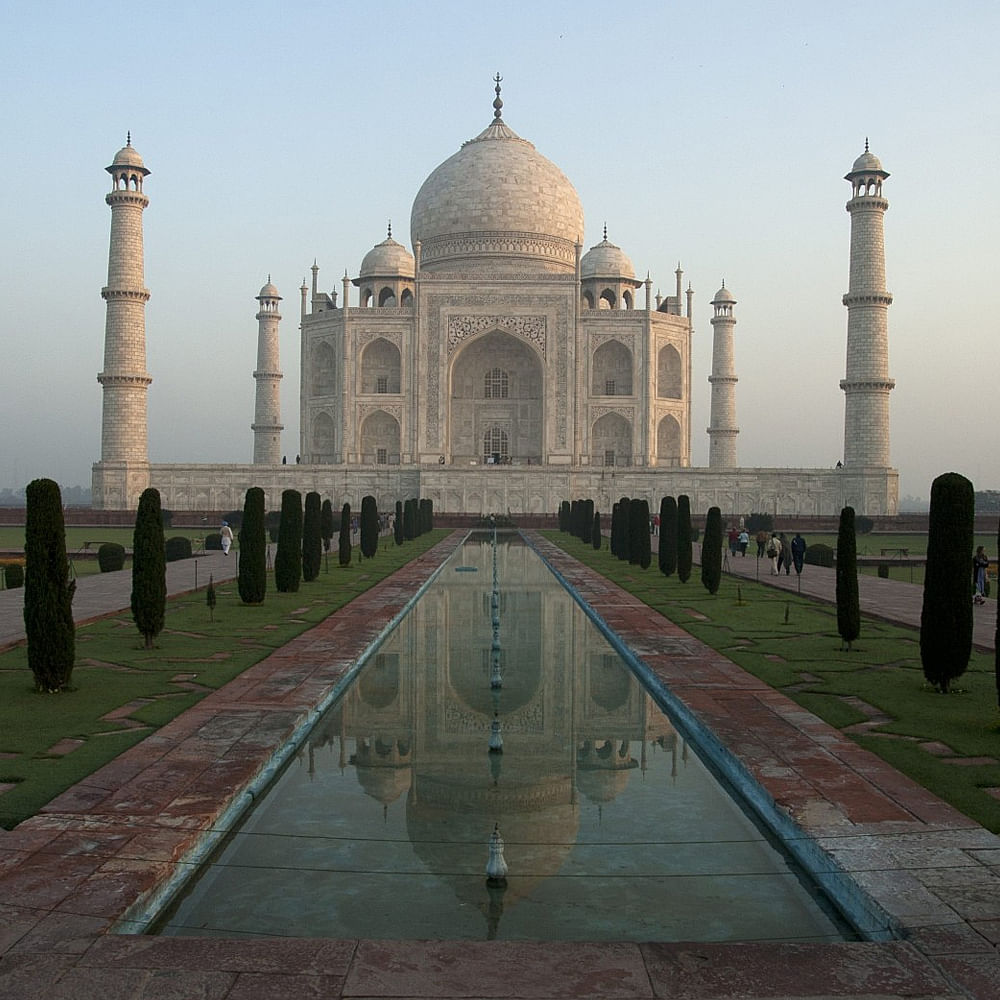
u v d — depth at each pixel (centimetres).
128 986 985
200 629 3366
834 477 11662
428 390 12812
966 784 1634
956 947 1070
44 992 973
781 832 1493
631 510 6312
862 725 2045
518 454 13575
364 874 1391
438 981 1002
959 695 2325
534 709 2405
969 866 1287
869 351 11312
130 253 11019
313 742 2092
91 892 1205
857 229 11294
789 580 5319
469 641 3391
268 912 1276
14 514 10838
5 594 4416
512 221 13900
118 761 1758
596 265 14138
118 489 11125
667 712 2364
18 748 1842
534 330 12788
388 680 2725
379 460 13338
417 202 14638
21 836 1391
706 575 4559
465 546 8381
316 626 3472
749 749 1850
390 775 1861
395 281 14038
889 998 973
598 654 3161
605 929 1234
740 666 2714
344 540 6016
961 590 2333
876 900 1184
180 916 1262
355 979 1005
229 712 2142
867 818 1463
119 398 11125
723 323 13825
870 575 5853
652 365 12988
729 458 13800
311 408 13438
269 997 967
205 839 1441
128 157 10969
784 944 1084
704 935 1221
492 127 15025
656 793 1759
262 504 4097
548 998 970
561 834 1552
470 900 1313
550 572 6056
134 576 2977
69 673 2355
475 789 1780
